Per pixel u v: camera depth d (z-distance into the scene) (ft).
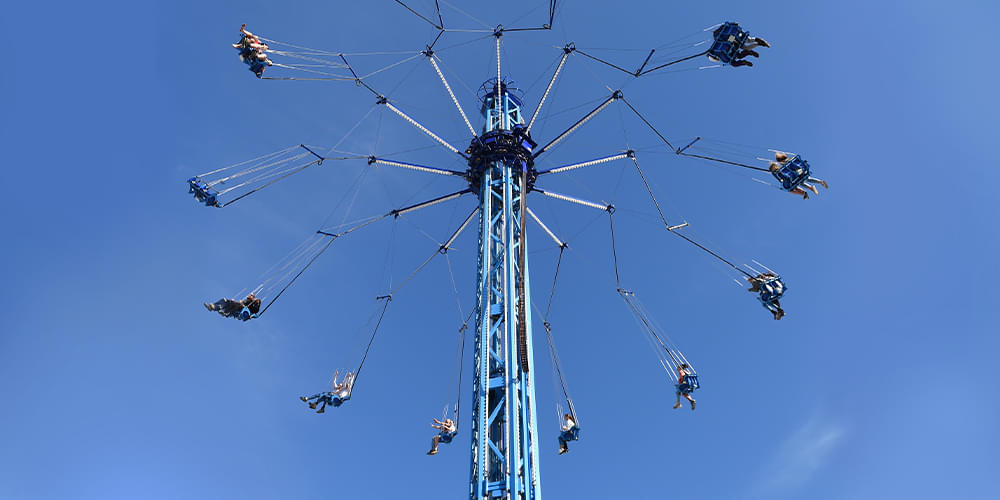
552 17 135.44
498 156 125.29
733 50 117.80
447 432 125.18
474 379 101.04
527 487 89.81
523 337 100.32
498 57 141.90
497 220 119.24
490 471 93.61
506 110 138.62
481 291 108.47
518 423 94.68
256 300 124.57
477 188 132.57
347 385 123.54
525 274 110.01
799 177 119.96
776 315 121.49
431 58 138.10
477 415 96.43
